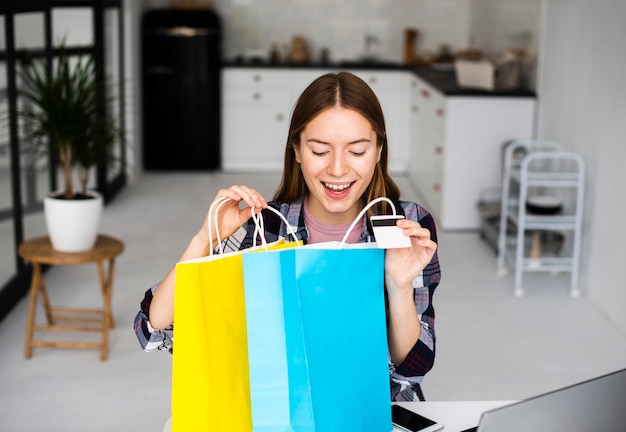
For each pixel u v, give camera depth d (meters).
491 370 4.00
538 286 5.20
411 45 8.54
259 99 8.25
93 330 4.09
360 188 1.69
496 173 6.33
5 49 4.55
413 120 8.01
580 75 5.27
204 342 1.48
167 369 3.97
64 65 4.09
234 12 8.59
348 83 1.64
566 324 4.61
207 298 1.48
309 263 1.53
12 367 3.94
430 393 3.75
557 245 5.19
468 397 3.72
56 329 4.11
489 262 5.67
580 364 4.10
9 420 3.45
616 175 4.64
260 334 1.52
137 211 6.80
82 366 3.98
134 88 7.77
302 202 1.88
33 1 4.93
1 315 4.46
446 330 4.48
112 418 3.49
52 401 3.63
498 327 4.54
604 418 1.49
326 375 1.57
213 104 8.11
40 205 5.19
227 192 1.66
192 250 1.72
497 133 6.28
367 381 1.63
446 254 5.82
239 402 1.56
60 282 5.13
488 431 1.35
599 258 4.88
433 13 8.66
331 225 1.86
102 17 6.59
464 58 7.96
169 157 8.18
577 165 5.21
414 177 7.92
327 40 8.70
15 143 4.72
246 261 1.50
